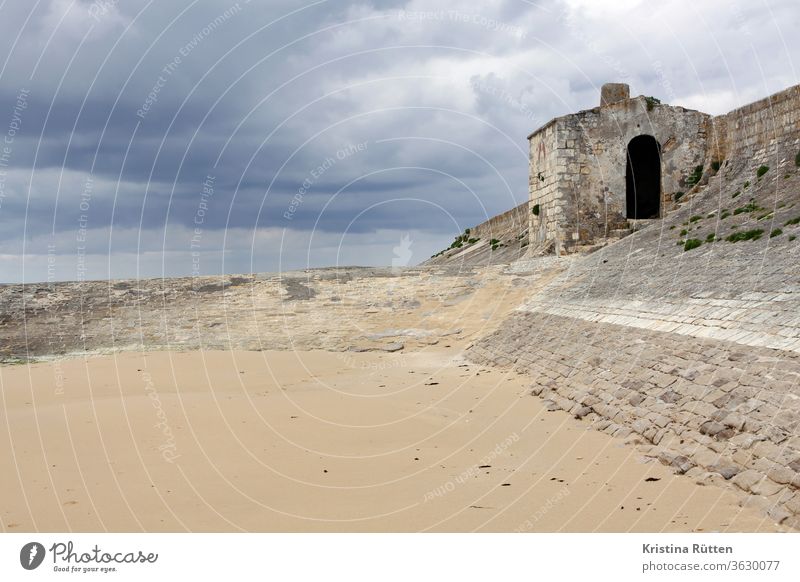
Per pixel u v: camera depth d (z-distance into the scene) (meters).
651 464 12.89
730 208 28.19
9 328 31.08
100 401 20.05
